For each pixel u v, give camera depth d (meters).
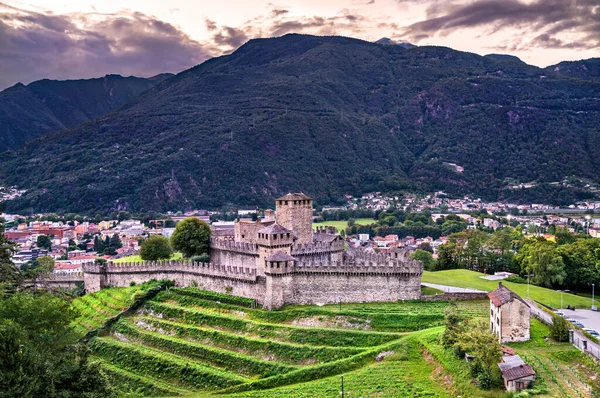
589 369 108.19
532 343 121.62
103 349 162.25
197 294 182.38
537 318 137.38
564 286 197.38
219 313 168.12
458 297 167.00
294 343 146.25
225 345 152.62
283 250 175.38
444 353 124.56
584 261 193.25
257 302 171.00
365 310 157.00
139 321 174.88
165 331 166.75
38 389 85.00
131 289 195.62
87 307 193.00
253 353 146.75
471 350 116.88
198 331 160.38
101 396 96.50
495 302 126.69
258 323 157.00
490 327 131.50
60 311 102.88
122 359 156.25
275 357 143.12
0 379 81.62
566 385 102.75
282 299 165.62
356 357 134.25
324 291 167.50
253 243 199.75
